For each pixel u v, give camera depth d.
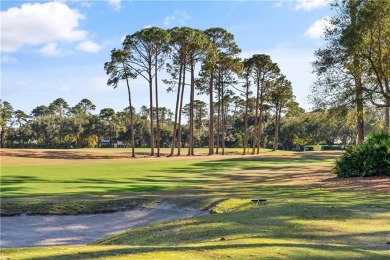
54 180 22.47
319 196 13.20
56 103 136.25
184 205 13.34
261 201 12.31
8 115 109.25
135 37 57.59
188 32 57.12
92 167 35.62
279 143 109.75
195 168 34.59
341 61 27.08
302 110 92.56
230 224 8.28
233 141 108.31
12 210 12.45
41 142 111.00
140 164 40.59
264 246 5.89
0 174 26.86
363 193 13.82
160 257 5.09
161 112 122.19
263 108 81.19
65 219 12.35
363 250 5.87
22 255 5.27
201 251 5.52
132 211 13.17
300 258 5.21
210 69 62.31
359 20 25.16
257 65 69.19
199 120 111.25
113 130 107.56
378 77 25.78
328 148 93.81
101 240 9.26
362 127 32.56
